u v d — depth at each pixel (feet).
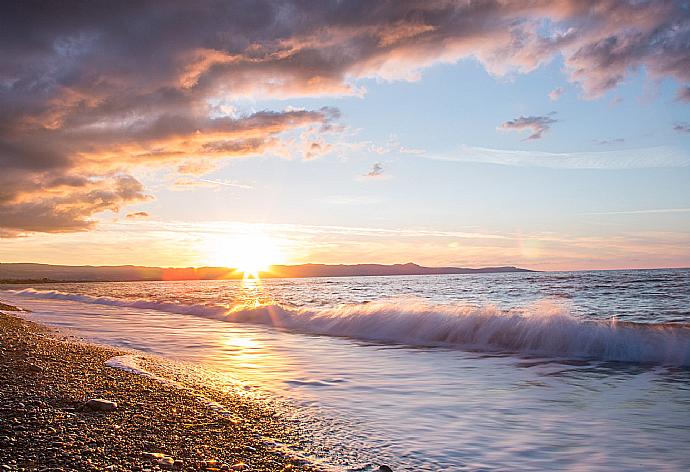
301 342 44.57
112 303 113.29
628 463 15.14
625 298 88.58
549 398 23.40
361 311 57.82
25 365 28.73
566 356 36.29
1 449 14.78
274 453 15.49
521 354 37.22
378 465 14.75
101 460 14.08
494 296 111.04
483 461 15.29
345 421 19.35
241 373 29.37
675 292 99.09
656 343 36.06
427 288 175.63
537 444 16.89
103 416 18.61
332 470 14.24
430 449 16.30
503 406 21.90
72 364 29.53
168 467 13.76
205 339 46.44
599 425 19.03
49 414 18.58
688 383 26.71
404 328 49.60
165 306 92.48
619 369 31.01
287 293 172.65
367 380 27.55
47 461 13.88
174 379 26.37
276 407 21.21
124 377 26.04
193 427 17.78
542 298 97.71
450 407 21.70
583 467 14.84
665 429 18.47
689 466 14.83
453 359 35.04
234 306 80.28
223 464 14.29
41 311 86.43
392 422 19.30
